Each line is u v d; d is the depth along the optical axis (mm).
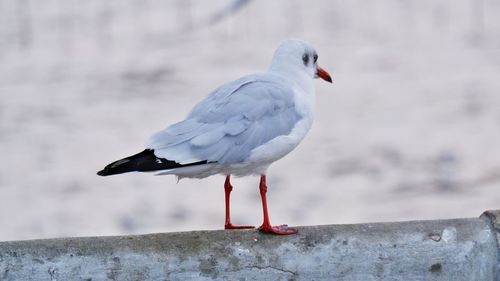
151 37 33344
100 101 24781
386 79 26797
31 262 5492
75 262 5508
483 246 5758
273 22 35406
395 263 5688
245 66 29797
